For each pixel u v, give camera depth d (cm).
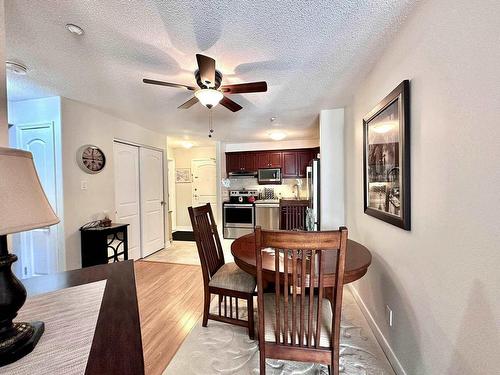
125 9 129
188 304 242
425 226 121
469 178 91
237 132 453
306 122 375
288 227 312
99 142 312
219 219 554
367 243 214
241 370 155
